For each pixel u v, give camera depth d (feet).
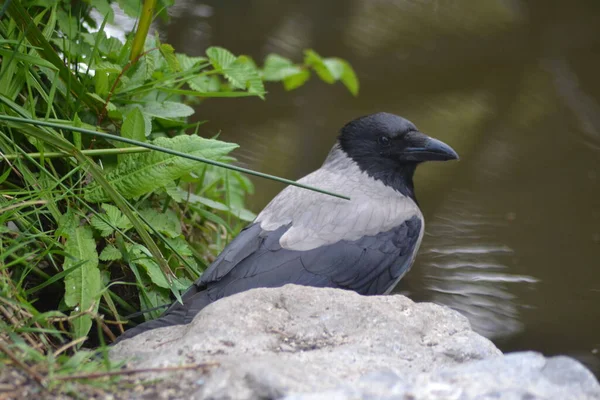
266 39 70.49
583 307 40.86
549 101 65.05
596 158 57.21
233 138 57.11
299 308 25.35
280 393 19.72
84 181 31.53
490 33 74.90
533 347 37.73
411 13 77.41
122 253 31.19
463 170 55.42
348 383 20.88
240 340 23.80
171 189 33.73
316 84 65.82
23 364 20.84
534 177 54.54
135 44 33.17
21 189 30.48
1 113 30.63
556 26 75.15
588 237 47.60
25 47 31.58
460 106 63.72
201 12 71.77
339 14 75.46
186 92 35.65
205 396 20.12
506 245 46.62
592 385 20.92
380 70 68.80
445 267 44.60
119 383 21.25
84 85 33.01
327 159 38.47
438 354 24.12
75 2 36.81
